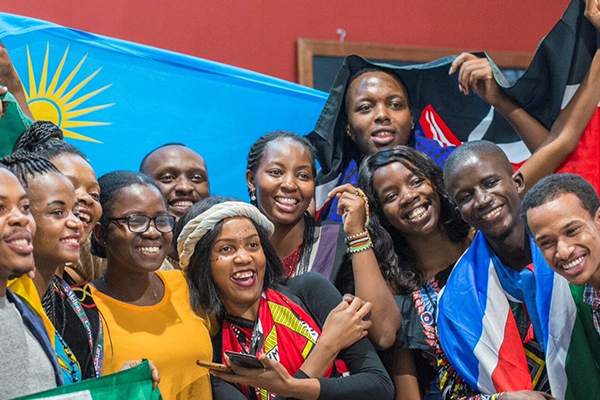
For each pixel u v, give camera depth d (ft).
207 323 10.77
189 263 10.82
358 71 14.69
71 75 14.70
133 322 10.26
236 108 15.88
